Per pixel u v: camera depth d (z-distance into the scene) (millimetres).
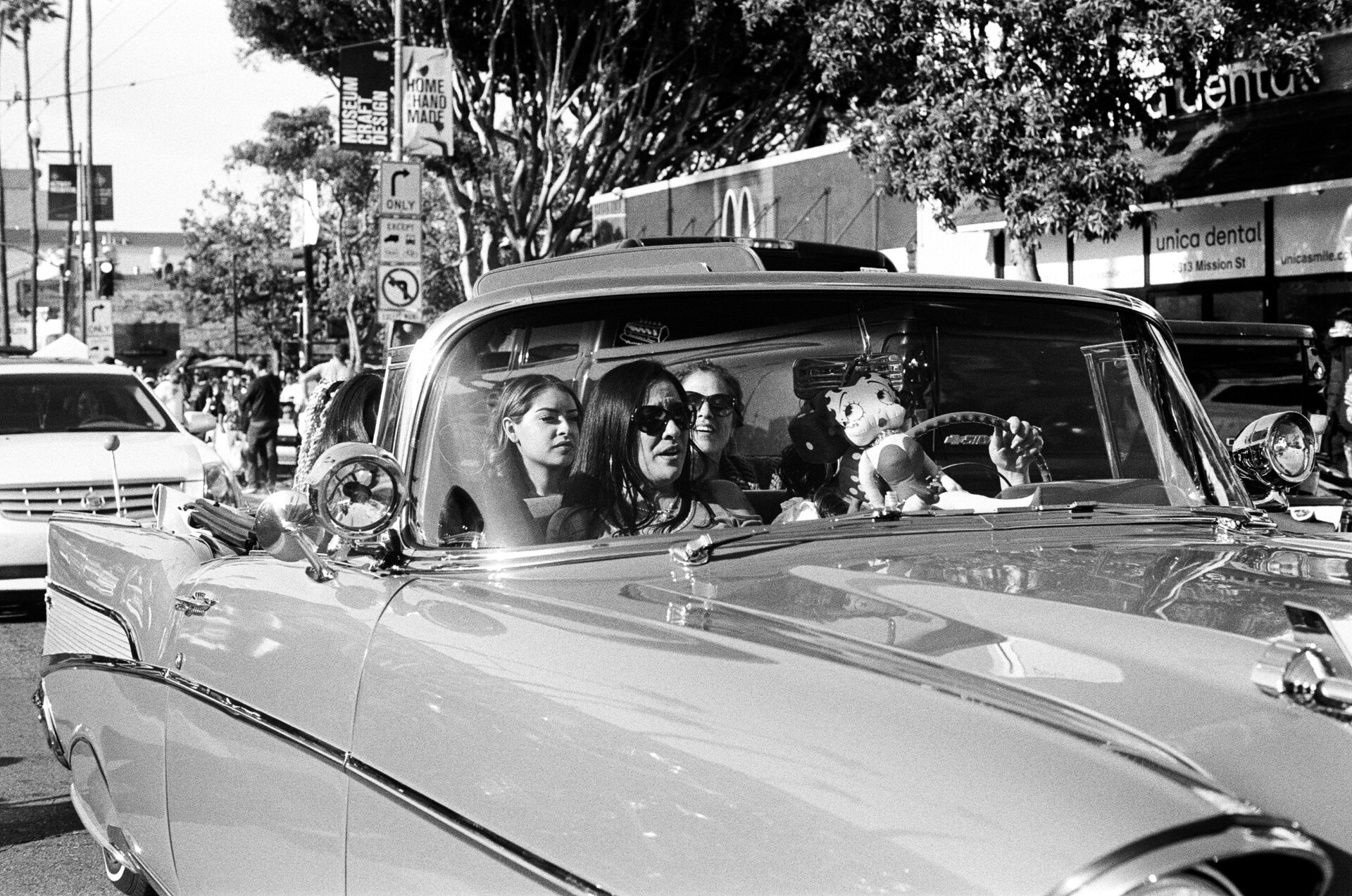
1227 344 7742
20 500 9156
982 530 2488
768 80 28312
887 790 1417
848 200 20125
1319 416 10891
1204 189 14453
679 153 30062
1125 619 1814
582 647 1847
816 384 2770
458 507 2406
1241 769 1499
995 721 1476
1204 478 2973
